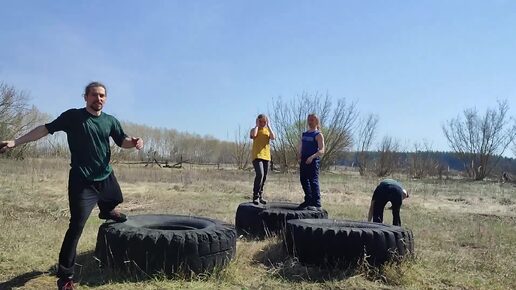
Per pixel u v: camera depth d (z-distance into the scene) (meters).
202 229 5.47
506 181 34.41
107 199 4.93
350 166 43.09
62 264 4.55
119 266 5.12
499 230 9.76
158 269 5.04
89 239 6.75
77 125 4.61
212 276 5.17
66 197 12.50
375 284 5.32
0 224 7.64
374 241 5.66
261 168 8.52
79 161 4.64
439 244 7.84
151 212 10.77
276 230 7.53
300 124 35.78
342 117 37.03
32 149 33.50
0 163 25.11
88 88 4.70
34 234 6.91
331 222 6.48
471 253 7.30
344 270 5.64
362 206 13.25
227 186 18.14
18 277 5.02
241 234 7.91
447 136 45.12
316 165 8.11
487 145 37.78
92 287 4.76
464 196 18.80
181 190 16.22
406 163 36.72
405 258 5.82
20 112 33.12
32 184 14.92
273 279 5.38
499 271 6.21
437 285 5.46
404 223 10.12
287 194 15.86
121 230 5.23
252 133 8.56
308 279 5.44
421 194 18.36
